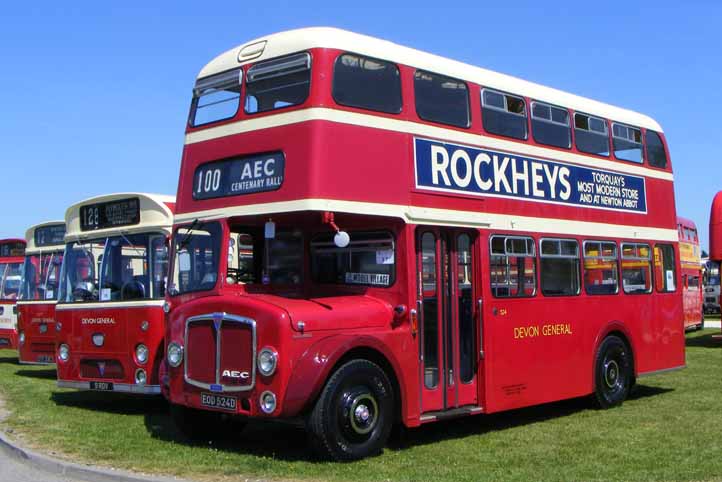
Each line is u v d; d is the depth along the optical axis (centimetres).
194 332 921
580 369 1253
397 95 980
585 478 795
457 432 1086
